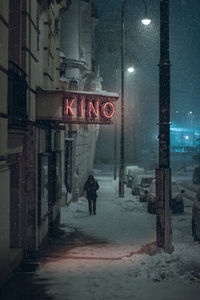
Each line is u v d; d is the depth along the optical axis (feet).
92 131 105.91
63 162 62.44
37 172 33.88
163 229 32.01
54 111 34.71
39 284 24.52
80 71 76.79
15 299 21.52
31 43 32.07
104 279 25.68
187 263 28.55
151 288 23.67
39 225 34.17
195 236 39.63
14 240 31.68
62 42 74.43
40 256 33.12
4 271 24.39
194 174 113.91
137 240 41.24
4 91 23.89
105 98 36.58
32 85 32.76
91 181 60.03
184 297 21.97
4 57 23.68
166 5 33.14
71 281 25.25
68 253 34.99
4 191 23.94
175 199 61.67
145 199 73.87
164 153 32.53
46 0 40.75
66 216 56.90
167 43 33.12
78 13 76.13
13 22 30.40
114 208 67.10
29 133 31.91
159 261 29.01
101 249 36.83
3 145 23.88
